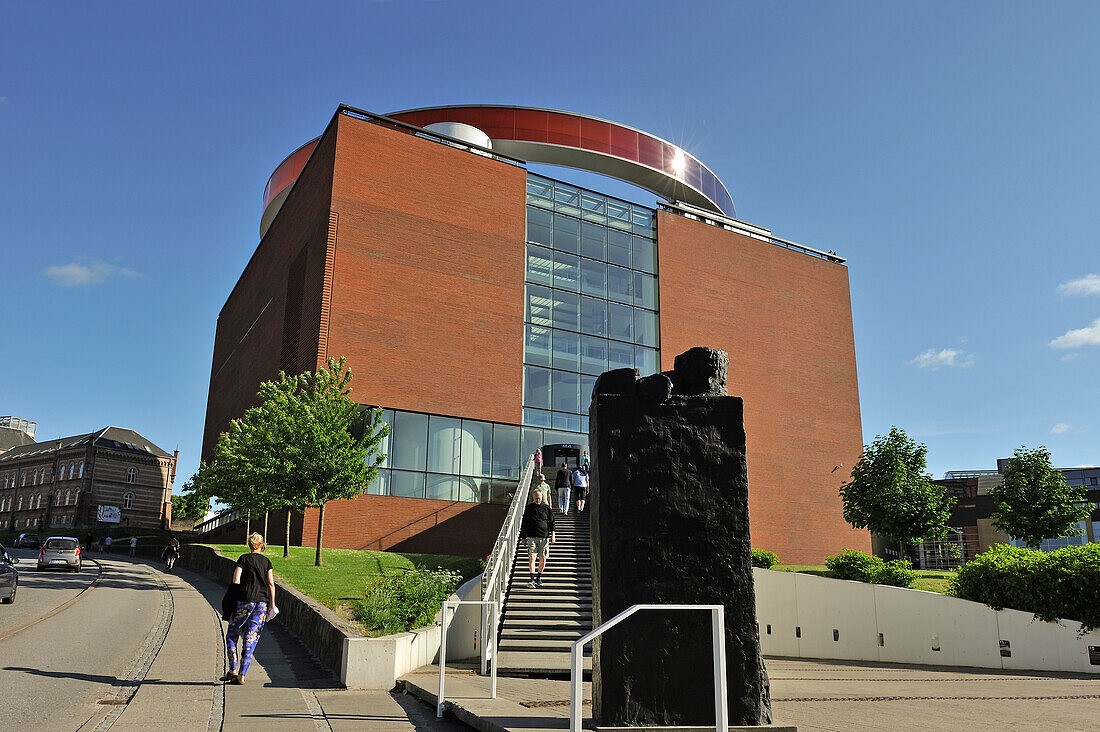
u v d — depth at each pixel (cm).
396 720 766
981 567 1521
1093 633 1301
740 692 570
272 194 4144
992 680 1140
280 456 2241
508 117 3662
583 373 3250
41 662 1023
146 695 845
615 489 610
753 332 3725
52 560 2819
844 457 3812
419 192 3016
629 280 3500
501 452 2966
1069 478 5656
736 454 626
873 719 677
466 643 1347
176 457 8619
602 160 3819
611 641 579
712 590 591
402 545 2692
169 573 2853
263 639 1339
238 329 4406
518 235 3203
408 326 2867
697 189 4056
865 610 1706
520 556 1905
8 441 10438
